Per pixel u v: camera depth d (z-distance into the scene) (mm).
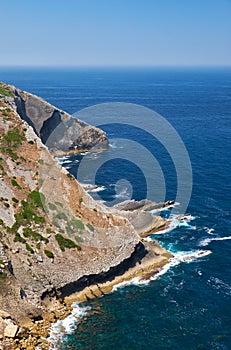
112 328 50281
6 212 60625
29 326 49219
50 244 59094
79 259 58438
